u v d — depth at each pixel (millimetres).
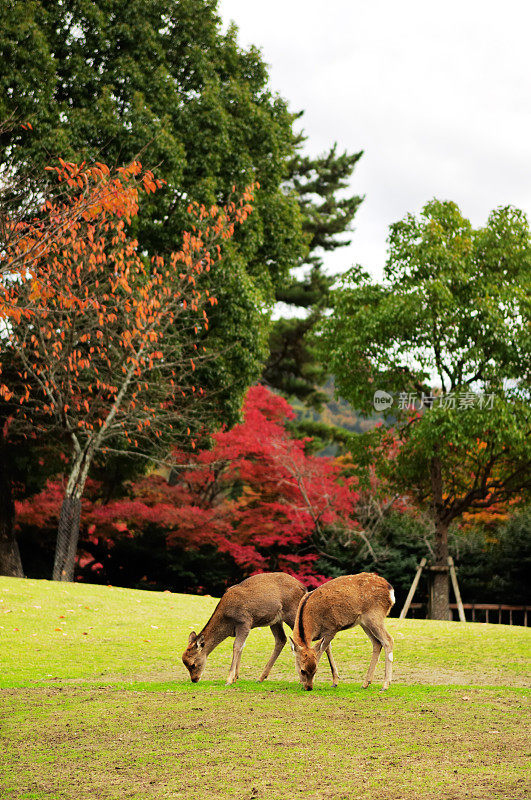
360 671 9312
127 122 17250
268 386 36688
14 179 12883
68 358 15508
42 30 17312
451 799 4379
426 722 6180
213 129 18438
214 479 24172
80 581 25062
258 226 19016
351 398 18234
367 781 4762
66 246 14258
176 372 18281
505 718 6316
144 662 9562
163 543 24359
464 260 16922
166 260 17984
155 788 4805
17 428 17828
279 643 8492
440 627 12750
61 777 5066
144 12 18328
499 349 16250
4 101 16359
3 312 10766
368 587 7781
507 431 15750
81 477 17172
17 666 9047
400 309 16609
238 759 5293
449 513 18469
